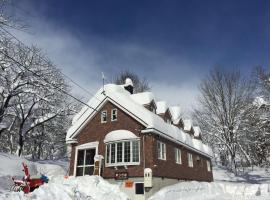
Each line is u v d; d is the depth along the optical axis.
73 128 24.19
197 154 31.17
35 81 29.55
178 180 23.83
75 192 13.97
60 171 25.88
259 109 42.62
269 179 36.56
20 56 28.97
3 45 25.50
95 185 16.31
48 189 13.05
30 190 14.88
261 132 43.78
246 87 41.44
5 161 20.80
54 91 31.91
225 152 46.47
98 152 22.25
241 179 36.47
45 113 34.69
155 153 20.33
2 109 28.41
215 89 42.62
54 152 49.50
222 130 41.16
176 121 29.22
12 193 11.34
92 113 23.89
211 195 21.75
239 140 41.12
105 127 22.89
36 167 23.69
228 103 41.41
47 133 41.25
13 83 28.47
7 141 44.72
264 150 48.25
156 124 20.81
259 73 42.19
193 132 34.28
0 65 27.05
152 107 24.98
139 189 19.38
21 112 33.06
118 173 20.38
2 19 15.27
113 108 23.20
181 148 26.41
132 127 21.36
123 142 21.06
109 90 23.78
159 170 20.31
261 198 19.05
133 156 20.39
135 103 22.64
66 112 34.28
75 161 23.11
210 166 35.50
